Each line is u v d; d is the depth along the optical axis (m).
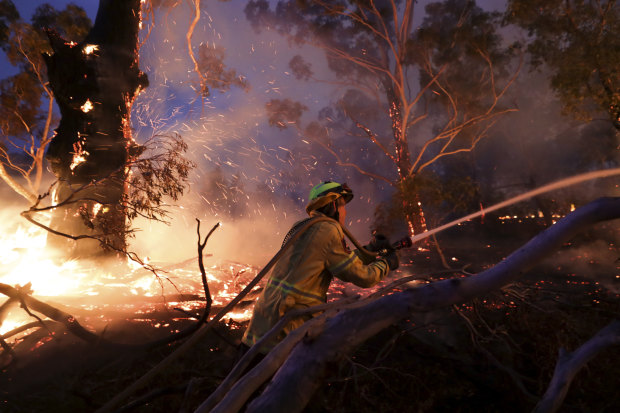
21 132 15.85
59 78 8.59
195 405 3.03
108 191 8.25
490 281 1.63
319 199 2.75
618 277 8.45
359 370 3.31
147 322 4.86
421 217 14.72
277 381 1.57
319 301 2.55
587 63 13.33
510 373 2.99
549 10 14.24
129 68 9.07
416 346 3.79
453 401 3.08
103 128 8.51
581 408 2.80
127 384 3.34
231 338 4.25
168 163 5.76
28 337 4.23
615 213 1.61
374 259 2.71
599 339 2.20
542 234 1.65
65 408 3.09
